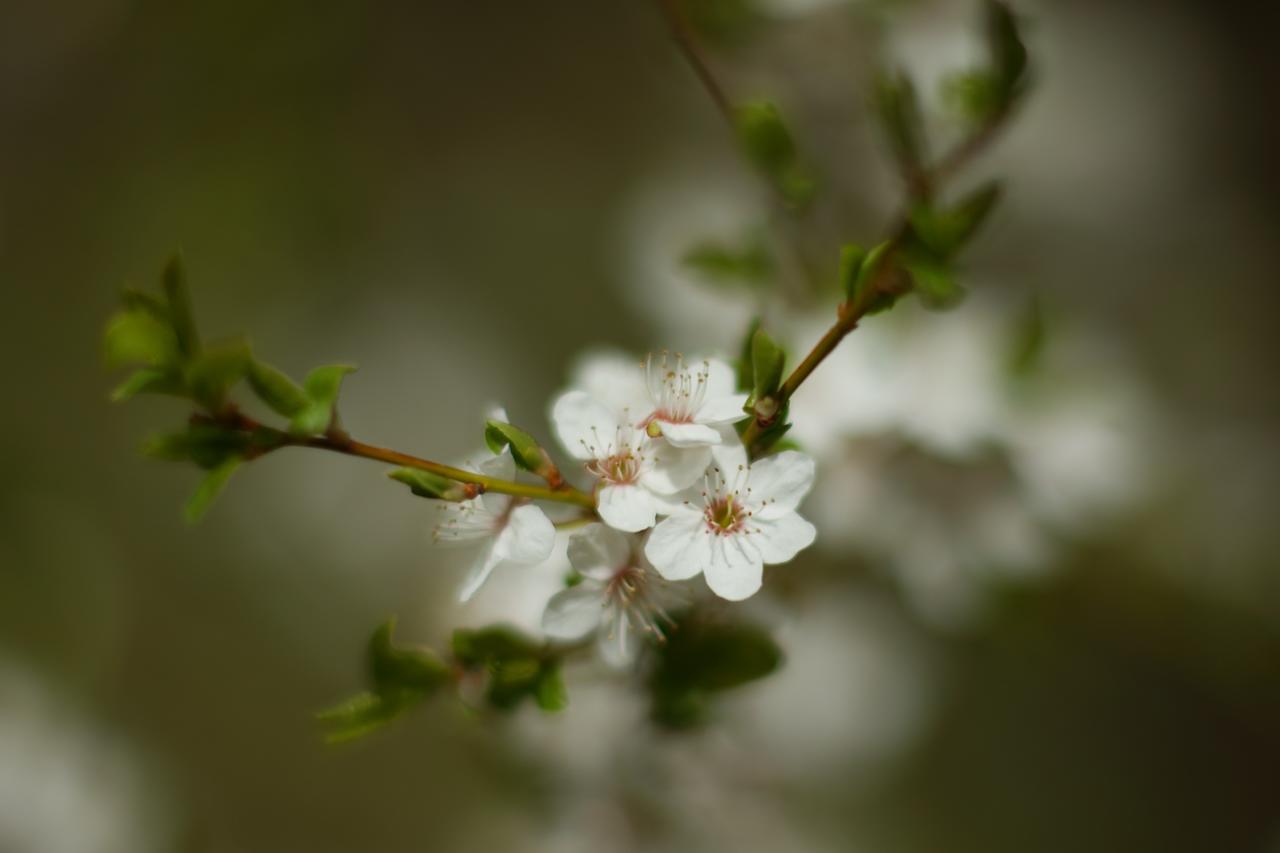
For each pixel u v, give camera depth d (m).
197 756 0.90
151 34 0.93
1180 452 0.79
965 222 0.51
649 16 0.94
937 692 0.83
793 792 0.63
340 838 0.91
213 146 0.92
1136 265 0.93
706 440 0.50
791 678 0.64
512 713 0.52
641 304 0.69
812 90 0.63
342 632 0.91
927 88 0.62
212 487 0.49
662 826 0.59
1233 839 0.89
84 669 0.87
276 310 0.91
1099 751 0.90
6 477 0.88
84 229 0.91
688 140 0.96
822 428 0.58
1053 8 0.86
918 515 0.61
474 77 1.00
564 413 0.50
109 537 0.90
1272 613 0.77
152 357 0.49
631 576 0.51
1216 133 0.97
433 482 0.50
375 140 0.96
